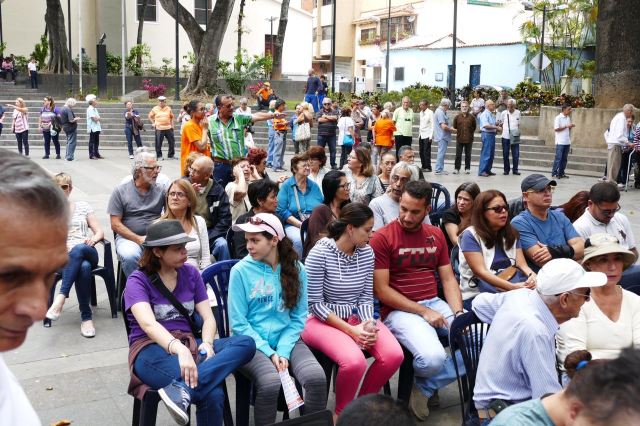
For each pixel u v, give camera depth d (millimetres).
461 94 27812
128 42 38406
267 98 26234
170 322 3928
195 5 38969
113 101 27766
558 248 4941
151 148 23703
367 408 2031
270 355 3918
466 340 3766
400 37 49688
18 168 949
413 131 23281
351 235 4258
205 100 27953
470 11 44719
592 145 18578
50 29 33250
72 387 4555
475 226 4773
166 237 3809
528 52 32531
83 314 5555
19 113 19688
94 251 5781
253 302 4059
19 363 4922
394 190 6129
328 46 57219
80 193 12672
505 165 17062
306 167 6992
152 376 3594
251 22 40406
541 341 3195
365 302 4438
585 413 1822
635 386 1740
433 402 4500
